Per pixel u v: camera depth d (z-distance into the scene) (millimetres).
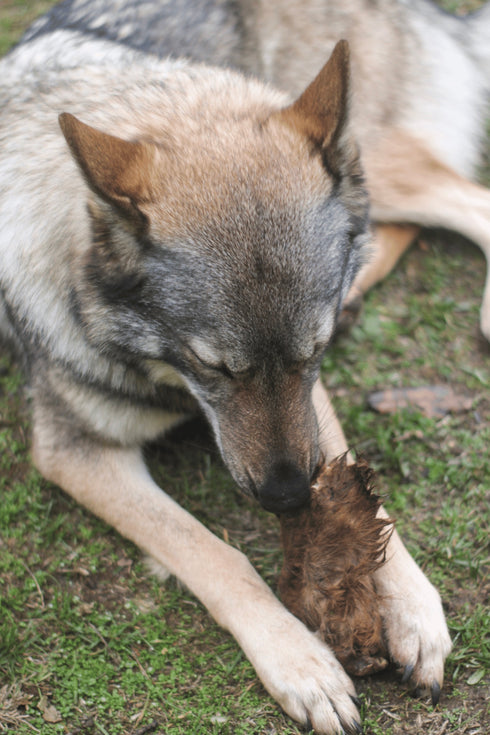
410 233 1812
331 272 1382
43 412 1554
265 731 1358
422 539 1501
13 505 1560
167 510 1487
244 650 1391
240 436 1383
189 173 1373
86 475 1525
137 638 1439
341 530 1368
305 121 1410
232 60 1777
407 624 1379
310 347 1367
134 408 1521
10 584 1493
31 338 1544
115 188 1366
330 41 1823
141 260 1388
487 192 1778
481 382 1654
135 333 1429
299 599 1388
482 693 1374
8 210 1521
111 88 1529
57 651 1434
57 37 1700
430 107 1892
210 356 1374
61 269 1469
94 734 1373
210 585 1426
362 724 1350
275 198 1355
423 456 1581
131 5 1756
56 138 1501
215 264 1351
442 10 2066
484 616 1423
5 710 1391
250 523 1534
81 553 1520
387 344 1715
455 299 1763
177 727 1373
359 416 1626
